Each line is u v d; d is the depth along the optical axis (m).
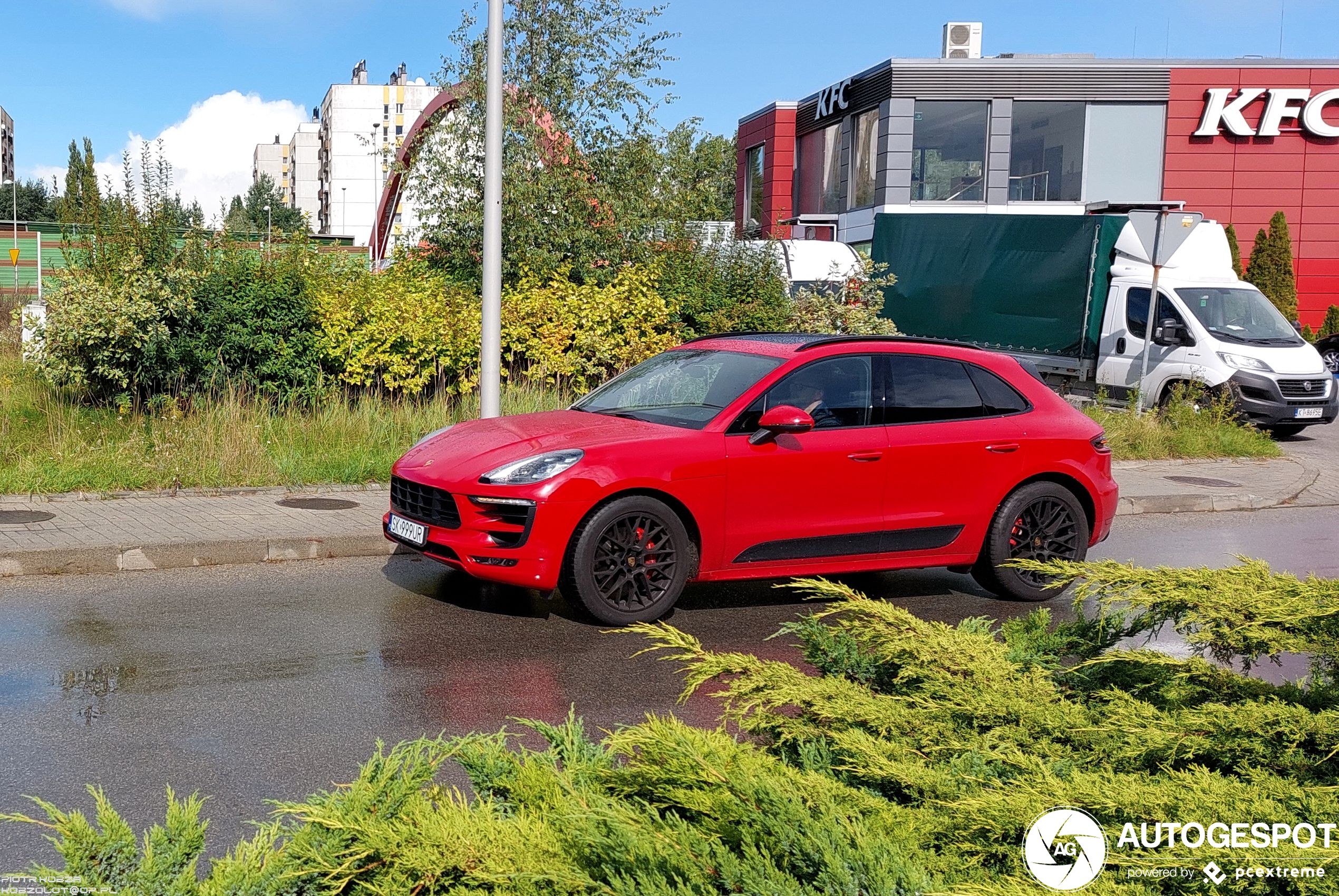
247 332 12.03
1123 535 9.91
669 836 1.77
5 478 9.34
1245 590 2.68
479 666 5.54
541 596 7.06
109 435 10.82
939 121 28.94
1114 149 29.16
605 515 6.34
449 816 1.93
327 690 5.09
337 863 1.86
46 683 5.07
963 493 7.27
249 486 9.94
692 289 15.02
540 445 6.55
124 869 1.88
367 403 12.12
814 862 1.73
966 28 31.77
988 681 2.66
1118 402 17.77
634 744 2.18
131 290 11.57
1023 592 7.45
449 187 15.14
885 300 21.17
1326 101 28.80
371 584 7.28
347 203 125.50
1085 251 17.97
